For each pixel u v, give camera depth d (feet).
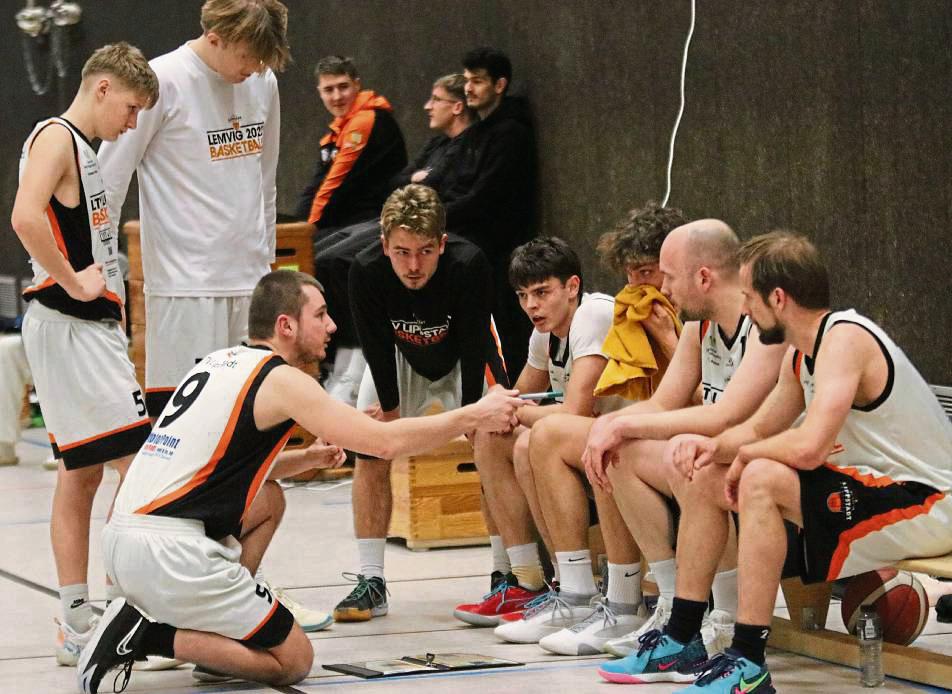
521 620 35.37
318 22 83.30
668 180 55.06
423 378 41.78
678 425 31.68
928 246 42.73
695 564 30.01
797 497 28.22
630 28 56.75
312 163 85.46
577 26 60.34
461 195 63.93
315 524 54.03
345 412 30.94
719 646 31.30
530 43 64.08
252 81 40.83
